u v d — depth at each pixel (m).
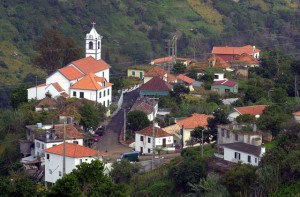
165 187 182.00
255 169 172.00
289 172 172.00
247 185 168.62
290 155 173.75
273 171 170.62
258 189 168.38
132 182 188.75
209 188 169.62
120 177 190.00
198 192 171.88
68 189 135.62
